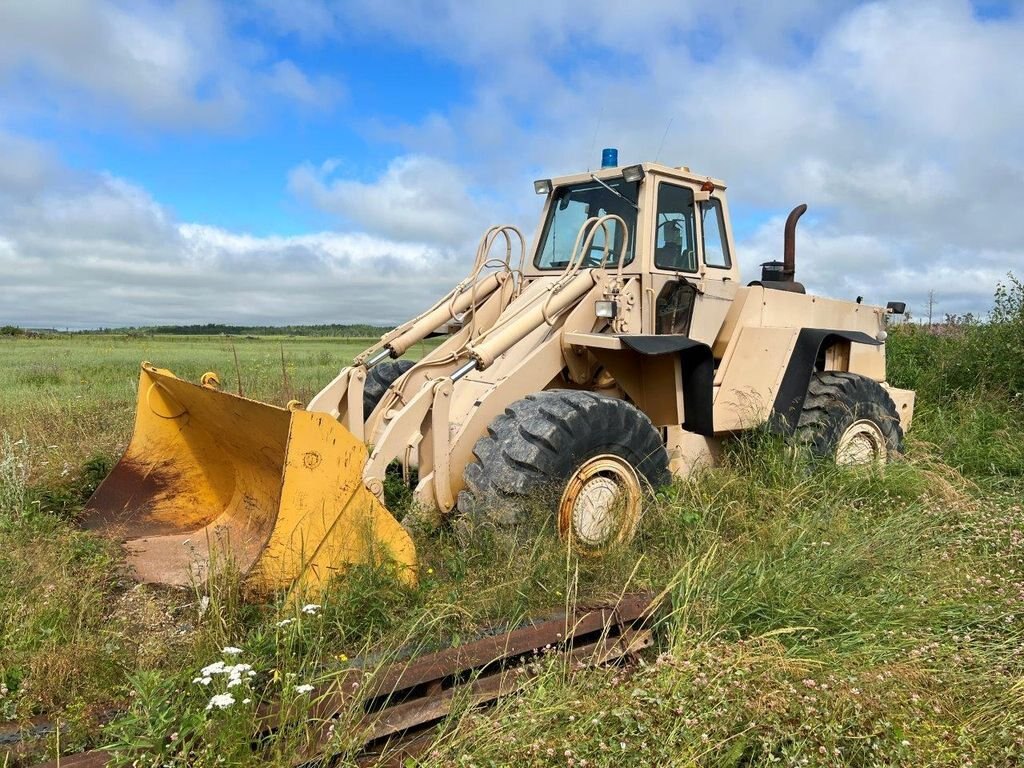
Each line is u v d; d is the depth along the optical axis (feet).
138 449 14.89
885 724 7.91
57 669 8.43
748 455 17.04
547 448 12.95
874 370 22.91
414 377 16.84
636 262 16.30
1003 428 22.43
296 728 7.36
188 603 10.54
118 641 9.14
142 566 12.21
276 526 10.12
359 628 9.75
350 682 8.25
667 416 16.21
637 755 7.49
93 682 8.39
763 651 9.28
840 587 11.65
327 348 105.50
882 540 13.09
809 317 20.27
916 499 16.14
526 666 9.13
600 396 14.14
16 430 22.72
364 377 16.38
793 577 11.46
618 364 15.87
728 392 17.49
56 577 10.69
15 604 9.81
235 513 14.01
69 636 9.29
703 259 17.63
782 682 8.44
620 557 12.57
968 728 8.20
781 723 8.00
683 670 8.62
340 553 10.62
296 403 10.80
